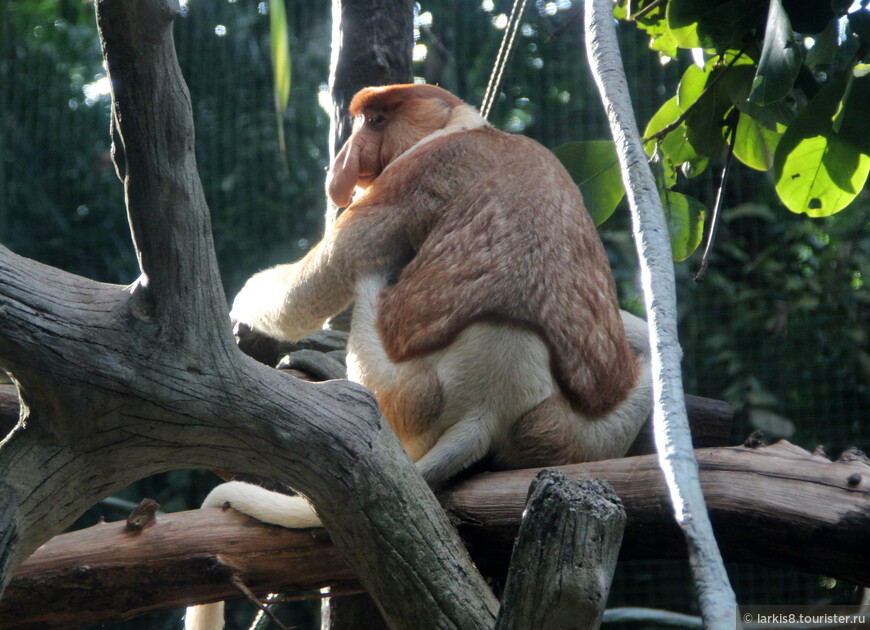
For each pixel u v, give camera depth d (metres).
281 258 15.38
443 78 14.71
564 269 6.34
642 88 14.60
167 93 3.99
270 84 15.98
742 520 5.11
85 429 4.45
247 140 15.73
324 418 4.82
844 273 14.68
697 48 7.77
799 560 5.11
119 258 16.27
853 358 14.32
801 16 6.94
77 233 16.22
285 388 4.80
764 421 13.94
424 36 14.86
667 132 8.17
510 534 5.56
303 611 14.55
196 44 15.93
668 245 4.40
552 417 6.07
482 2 15.48
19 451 4.45
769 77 6.32
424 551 4.85
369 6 9.06
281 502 5.64
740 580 13.30
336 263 6.91
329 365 7.59
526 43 15.41
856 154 7.00
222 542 5.52
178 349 4.48
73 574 5.35
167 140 4.09
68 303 4.37
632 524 5.35
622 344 6.61
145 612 5.56
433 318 6.22
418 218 6.88
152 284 4.40
